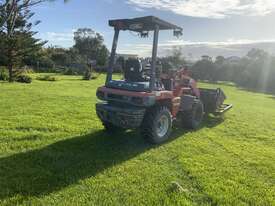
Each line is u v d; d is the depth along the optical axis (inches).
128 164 236.4
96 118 385.1
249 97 959.6
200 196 191.2
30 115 379.6
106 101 303.6
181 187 197.6
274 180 224.5
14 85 762.2
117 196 184.2
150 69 287.6
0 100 481.1
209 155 270.4
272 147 313.7
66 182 198.7
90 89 784.9
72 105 473.7
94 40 3346.5
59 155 245.6
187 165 240.1
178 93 330.6
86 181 201.2
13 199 174.1
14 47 979.3
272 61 1509.6
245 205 183.9
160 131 302.2
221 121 436.1
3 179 198.4
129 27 300.8
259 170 242.1
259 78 1517.0
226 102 714.2
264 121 463.2
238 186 207.9
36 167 220.1
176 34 317.7
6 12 1014.4
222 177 221.3
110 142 291.1
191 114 359.6
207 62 1846.7
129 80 307.0
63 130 320.2
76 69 1731.1
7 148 254.4
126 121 280.7
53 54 2063.2
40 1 1048.8
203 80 1796.3
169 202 180.1
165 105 314.5
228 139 334.3
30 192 183.2
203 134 348.8
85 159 241.6
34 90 655.1
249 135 360.8
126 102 283.4
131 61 304.8
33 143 270.1
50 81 1012.5
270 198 193.8
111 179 207.0
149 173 220.5
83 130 324.2
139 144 291.0
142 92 280.7
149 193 189.6
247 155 277.6
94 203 174.7
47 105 459.2
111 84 301.1
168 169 231.1
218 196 190.2
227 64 1771.7
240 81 1637.6
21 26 1063.6
